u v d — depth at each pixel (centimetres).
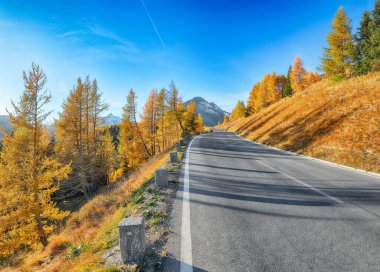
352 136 1459
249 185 813
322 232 445
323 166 1215
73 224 1227
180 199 676
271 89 6431
